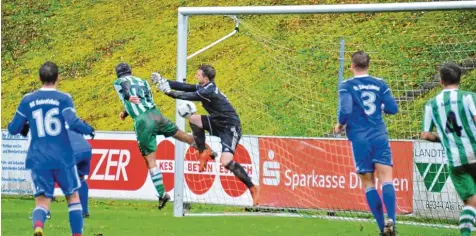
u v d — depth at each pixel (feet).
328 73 143.43
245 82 153.79
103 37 207.62
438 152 92.02
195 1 210.38
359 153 69.51
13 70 202.28
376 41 151.02
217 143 104.32
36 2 235.61
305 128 131.13
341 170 97.76
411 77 134.41
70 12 226.58
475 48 137.80
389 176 69.15
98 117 170.09
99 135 113.70
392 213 68.03
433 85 130.52
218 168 104.32
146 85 86.84
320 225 91.50
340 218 96.63
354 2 188.34
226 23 190.80
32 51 209.87
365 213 96.58
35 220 61.05
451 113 67.36
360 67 70.23
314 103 135.95
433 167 92.43
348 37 156.15
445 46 140.67
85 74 191.52
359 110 69.46
